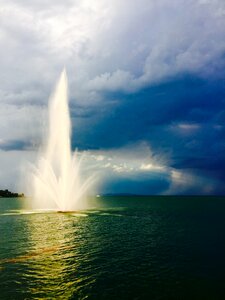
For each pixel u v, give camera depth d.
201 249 34.75
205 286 22.39
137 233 46.50
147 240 40.47
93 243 38.12
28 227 51.56
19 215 72.19
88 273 25.25
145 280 23.62
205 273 25.44
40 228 50.44
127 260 29.59
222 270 26.33
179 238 42.22
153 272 25.67
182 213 89.56
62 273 25.19
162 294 20.86
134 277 24.28
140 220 66.69
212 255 31.81
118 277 24.27
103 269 26.41
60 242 38.59
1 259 29.67
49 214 74.19
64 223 57.25
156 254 32.16
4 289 21.58
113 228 51.75
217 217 75.81
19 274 24.84
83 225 54.97
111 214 80.50
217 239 41.44
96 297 20.25
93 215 74.88
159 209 109.06
